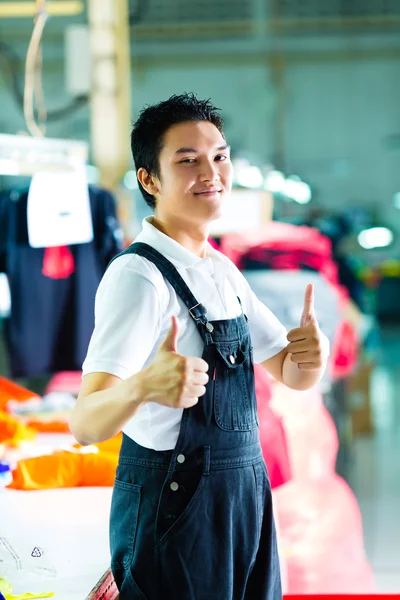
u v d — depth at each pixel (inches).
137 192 190.2
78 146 136.6
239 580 68.6
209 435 66.2
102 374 63.6
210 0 578.2
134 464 67.1
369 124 603.2
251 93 593.9
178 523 65.0
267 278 170.4
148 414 66.1
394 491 207.5
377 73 597.9
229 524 66.4
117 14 203.9
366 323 238.2
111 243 159.0
